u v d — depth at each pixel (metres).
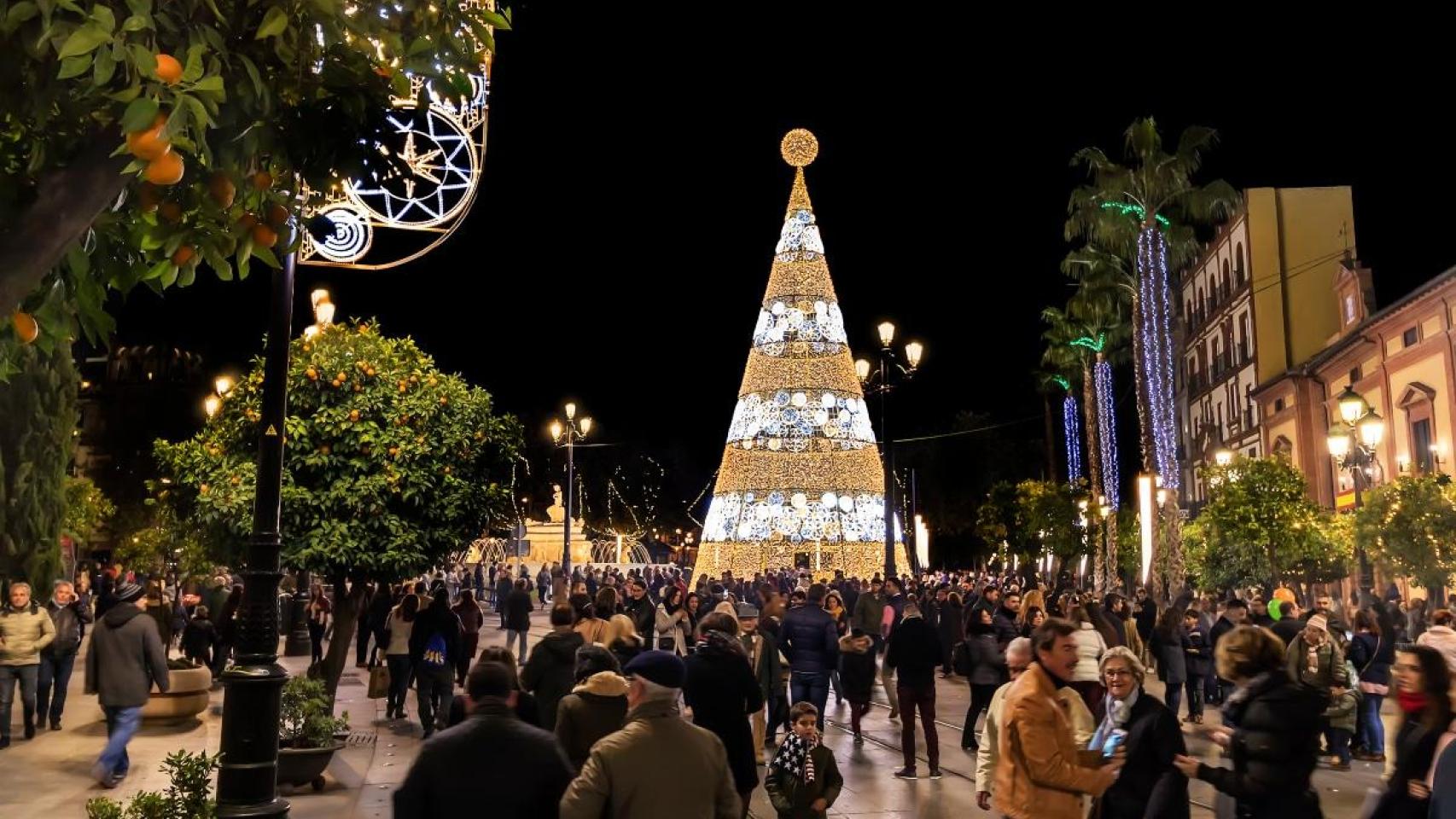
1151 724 5.79
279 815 6.88
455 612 17.56
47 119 3.67
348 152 4.66
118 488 67.38
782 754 7.64
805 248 41.69
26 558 18.78
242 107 4.00
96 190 3.53
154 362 74.25
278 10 3.87
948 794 10.85
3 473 18.50
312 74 4.54
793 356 40.28
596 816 4.22
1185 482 61.84
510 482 14.30
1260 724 5.30
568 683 8.88
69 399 19.84
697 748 4.49
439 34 4.61
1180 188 32.41
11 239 3.46
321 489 12.70
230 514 12.59
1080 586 50.84
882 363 23.81
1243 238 50.88
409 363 13.73
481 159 7.80
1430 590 24.83
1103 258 35.12
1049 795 5.04
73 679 19.73
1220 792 5.43
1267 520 29.42
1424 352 32.31
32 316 4.25
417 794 4.09
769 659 13.27
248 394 13.02
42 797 9.80
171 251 4.12
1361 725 13.34
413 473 12.71
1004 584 33.84
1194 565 31.25
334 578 13.40
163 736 13.29
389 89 4.68
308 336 13.54
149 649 10.52
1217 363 55.97
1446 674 5.39
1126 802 5.76
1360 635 13.48
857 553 38.69
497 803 4.05
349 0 4.40
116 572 23.75
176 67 3.34
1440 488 23.14
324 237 7.57
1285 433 45.47
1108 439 45.62
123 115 3.27
